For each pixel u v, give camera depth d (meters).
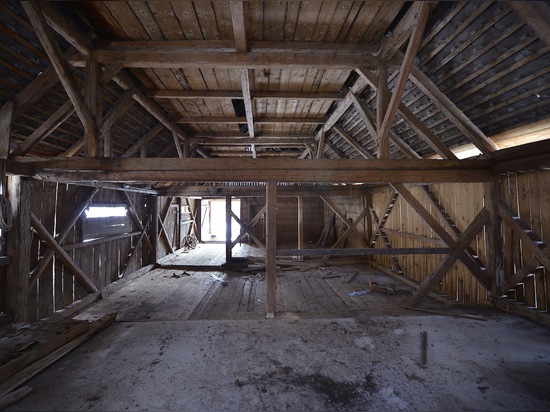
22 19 2.64
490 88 3.21
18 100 3.28
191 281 6.71
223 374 2.20
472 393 1.96
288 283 6.46
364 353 2.52
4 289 3.62
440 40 3.05
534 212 3.32
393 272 6.96
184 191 8.25
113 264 6.28
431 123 4.35
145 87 4.53
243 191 8.14
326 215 12.49
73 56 3.27
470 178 3.77
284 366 2.31
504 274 3.76
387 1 2.74
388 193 7.35
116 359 2.42
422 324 3.14
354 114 5.36
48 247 4.27
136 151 6.17
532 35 2.53
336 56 3.46
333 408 1.82
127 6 2.79
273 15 2.95
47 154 4.66
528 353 2.49
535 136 3.41
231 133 7.10
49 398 1.91
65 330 2.77
